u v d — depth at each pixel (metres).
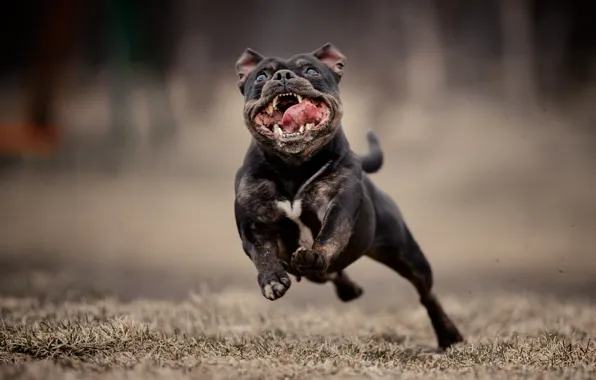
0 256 41.31
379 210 20.02
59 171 68.25
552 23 85.69
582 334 20.53
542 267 38.09
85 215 53.25
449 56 82.69
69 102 82.38
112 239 46.41
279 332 21.22
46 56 81.62
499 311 26.03
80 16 84.62
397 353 18.30
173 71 85.69
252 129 17.31
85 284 31.77
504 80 78.56
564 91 76.56
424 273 20.77
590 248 42.12
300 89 17.11
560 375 15.54
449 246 43.09
